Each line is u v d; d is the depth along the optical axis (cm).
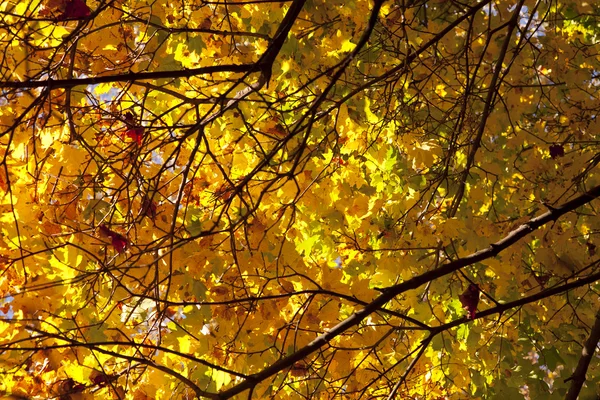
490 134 442
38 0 298
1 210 298
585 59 437
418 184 438
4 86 225
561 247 378
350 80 412
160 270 318
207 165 367
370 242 428
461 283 409
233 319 330
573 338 453
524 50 441
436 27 419
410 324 411
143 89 356
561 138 431
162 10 340
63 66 307
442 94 466
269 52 277
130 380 329
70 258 306
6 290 302
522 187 426
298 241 396
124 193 325
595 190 327
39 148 310
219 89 390
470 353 454
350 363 357
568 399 390
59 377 316
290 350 330
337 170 409
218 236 330
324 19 389
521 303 328
